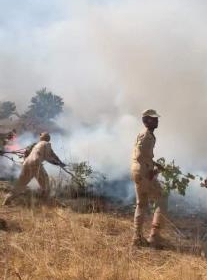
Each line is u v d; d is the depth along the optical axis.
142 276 5.08
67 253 5.64
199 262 5.81
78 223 6.95
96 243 6.12
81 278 4.92
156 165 6.48
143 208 6.45
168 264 5.68
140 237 6.35
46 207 7.80
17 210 7.57
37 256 5.38
